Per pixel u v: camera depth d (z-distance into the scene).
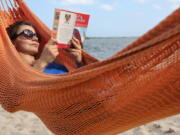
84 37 2.73
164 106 1.35
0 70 2.16
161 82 1.31
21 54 2.78
